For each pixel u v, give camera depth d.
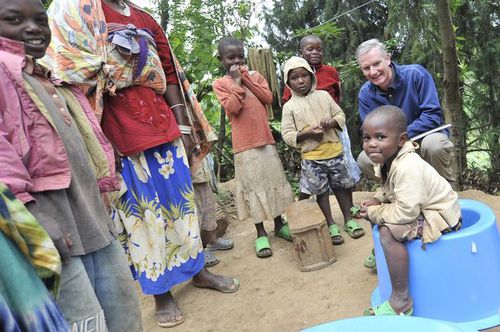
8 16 1.44
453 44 3.93
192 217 2.54
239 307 2.54
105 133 2.29
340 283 2.59
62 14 2.03
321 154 3.16
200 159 2.78
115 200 2.32
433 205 1.95
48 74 1.58
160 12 5.64
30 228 1.08
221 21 5.90
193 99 2.67
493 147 6.04
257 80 3.29
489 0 5.62
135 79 2.27
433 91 2.70
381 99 2.81
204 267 2.80
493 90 6.03
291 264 2.99
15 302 1.02
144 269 2.38
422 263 1.92
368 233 3.25
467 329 1.35
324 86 3.67
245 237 3.65
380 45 2.68
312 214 2.90
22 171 1.24
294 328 2.24
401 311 1.92
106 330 1.49
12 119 1.31
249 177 3.19
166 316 2.48
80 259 1.44
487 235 1.92
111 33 2.17
